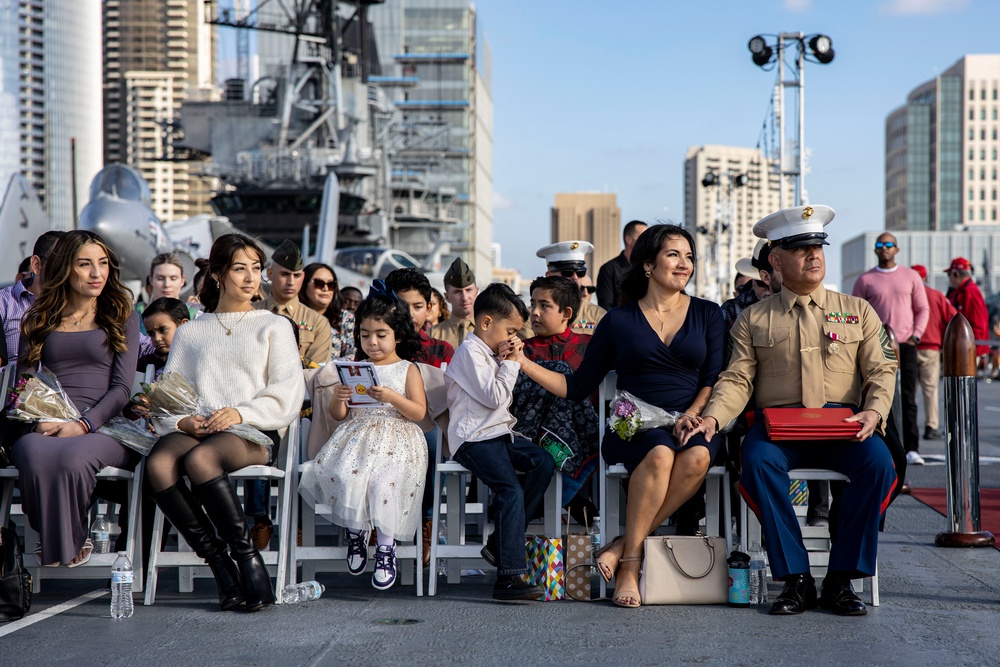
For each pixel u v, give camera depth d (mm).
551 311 5949
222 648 4145
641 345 5172
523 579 5000
